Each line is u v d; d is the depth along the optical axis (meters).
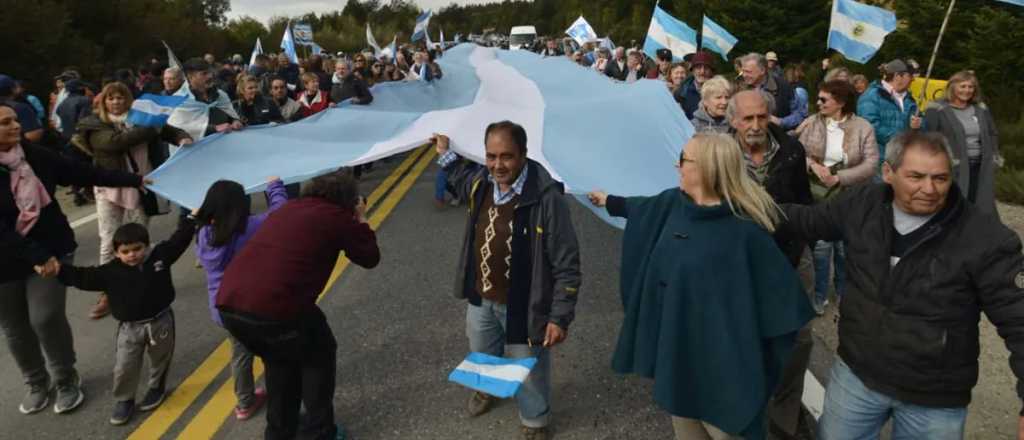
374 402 3.84
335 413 3.73
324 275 3.10
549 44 19.86
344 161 4.00
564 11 62.31
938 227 2.10
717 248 2.44
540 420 3.38
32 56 15.19
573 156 4.05
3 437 3.57
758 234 2.44
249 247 3.05
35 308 3.55
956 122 5.33
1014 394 3.78
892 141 2.18
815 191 7.47
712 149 2.43
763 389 2.44
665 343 2.50
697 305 2.46
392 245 6.73
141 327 3.58
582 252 6.43
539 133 4.22
